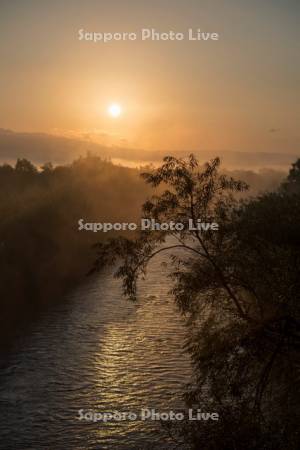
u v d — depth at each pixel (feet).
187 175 46.93
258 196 57.57
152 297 128.88
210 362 46.29
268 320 45.37
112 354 94.99
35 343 102.01
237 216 51.31
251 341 45.01
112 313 120.06
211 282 47.16
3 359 94.12
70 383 83.35
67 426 70.13
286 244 50.62
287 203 54.44
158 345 98.84
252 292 47.16
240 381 45.29
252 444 43.68
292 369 45.09
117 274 46.93
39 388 81.51
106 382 83.25
